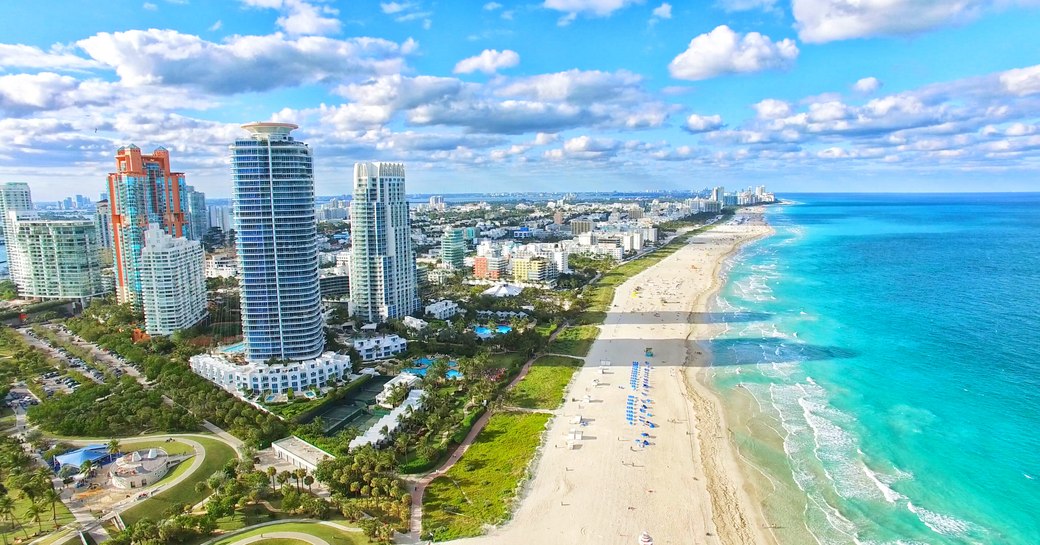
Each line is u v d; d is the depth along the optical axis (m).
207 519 148.88
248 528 150.88
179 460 187.62
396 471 180.50
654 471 181.88
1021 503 162.25
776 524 156.00
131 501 164.62
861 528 154.00
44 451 194.62
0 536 149.12
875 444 196.38
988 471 178.00
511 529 153.00
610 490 171.38
